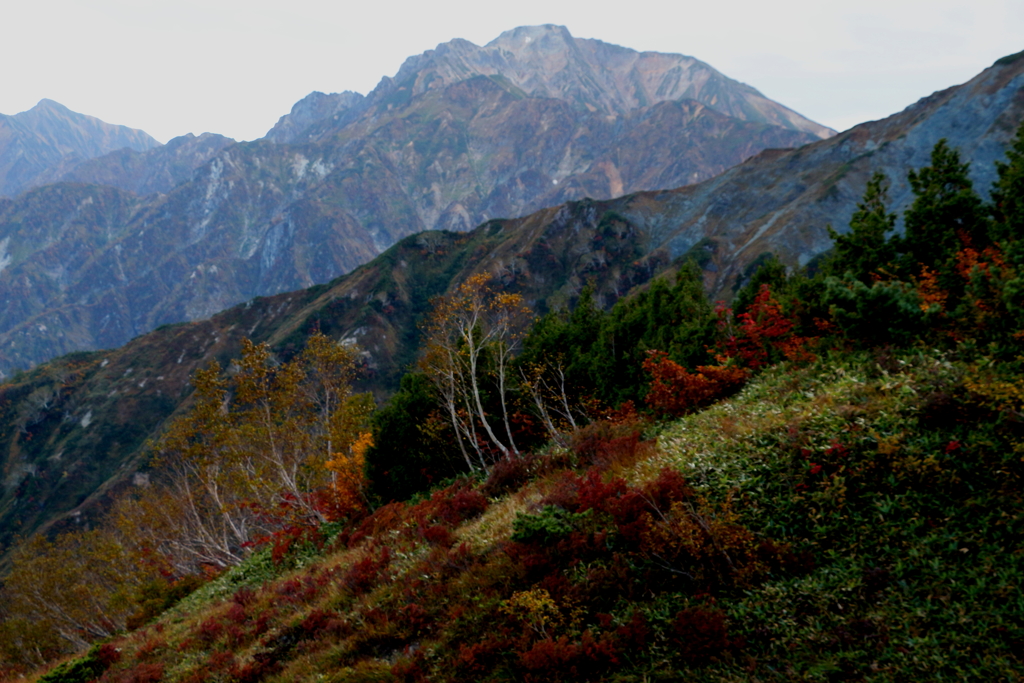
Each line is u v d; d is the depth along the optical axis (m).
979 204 14.27
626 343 22.11
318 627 10.62
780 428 8.78
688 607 6.72
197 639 13.57
